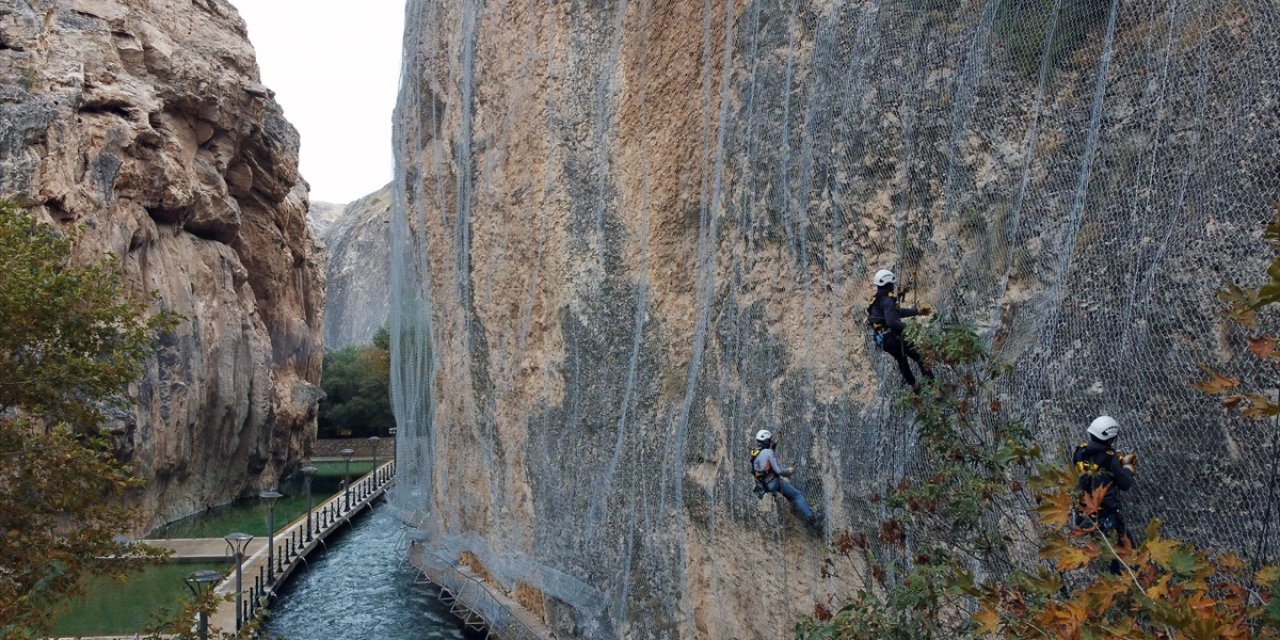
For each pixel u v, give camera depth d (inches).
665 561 517.7
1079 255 272.5
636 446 557.9
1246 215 227.5
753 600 433.1
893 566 274.7
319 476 1879.9
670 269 542.9
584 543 623.2
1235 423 222.4
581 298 647.8
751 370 440.1
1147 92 260.5
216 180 1444.4
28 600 410.0
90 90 1140.5
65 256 537.0
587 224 645.9
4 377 470.0
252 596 844.6
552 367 689.6
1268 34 227.6
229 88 1448.1
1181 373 237.5
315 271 2049.7
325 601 936.3
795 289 412.5
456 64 917.2
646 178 563.5
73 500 471.5
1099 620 159.6
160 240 1289.4
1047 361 275.0
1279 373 212.2
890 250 355.6
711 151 498.6
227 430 1450.5
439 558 935.7
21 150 985.5
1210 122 240.2
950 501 266.5
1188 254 240.5
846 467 363.9
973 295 312.7
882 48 366.0
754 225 444.1
